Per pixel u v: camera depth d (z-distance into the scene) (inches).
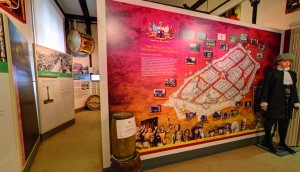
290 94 93.3
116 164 58.6
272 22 122.6
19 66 78.3
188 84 83.8
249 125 105.3
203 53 86.0
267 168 80.7
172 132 82.5
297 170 79.1
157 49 75.6
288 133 107.4
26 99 86.2
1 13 59.3
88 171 79.2
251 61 100.9
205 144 91.9
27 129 83.7
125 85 71.5
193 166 82.2
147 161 78.4
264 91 94.8
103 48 66.9
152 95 76.6
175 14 77.9
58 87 136.9
